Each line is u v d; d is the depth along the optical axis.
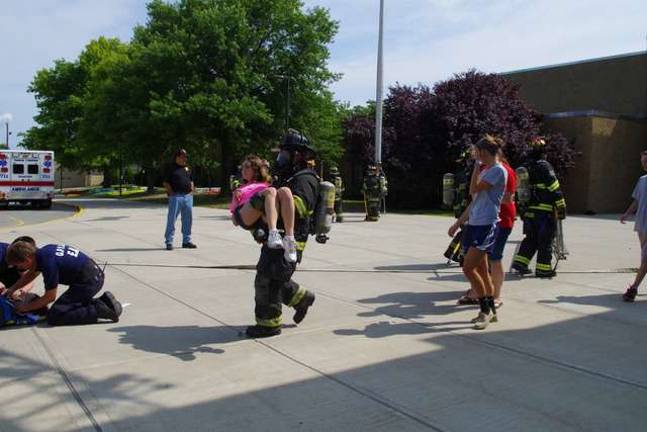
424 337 5.45
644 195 6.89
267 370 4.57
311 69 33.78
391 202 29.48
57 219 19.73
